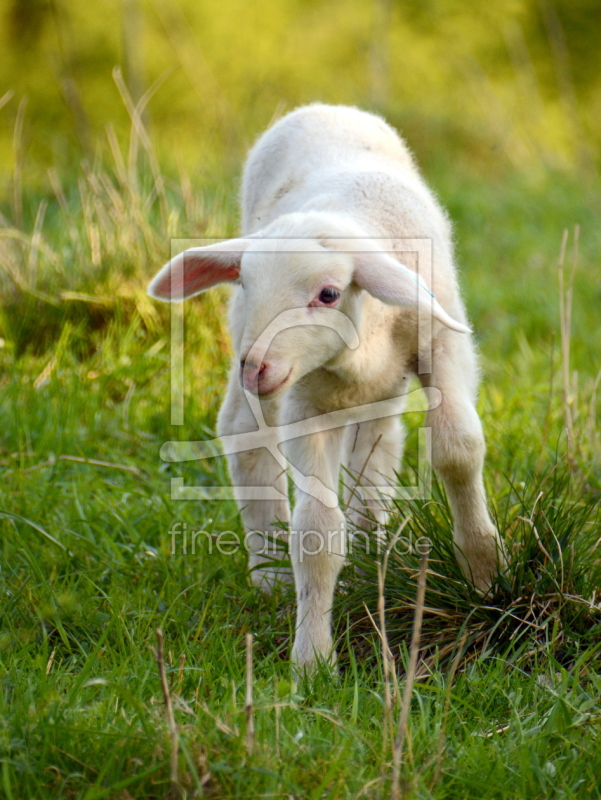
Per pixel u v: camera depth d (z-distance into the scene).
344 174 7.43
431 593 6.60
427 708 5.33
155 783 4.46
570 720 5.25
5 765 4.39
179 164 13.66
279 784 4.52
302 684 5.80
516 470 8.45
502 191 19.25
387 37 30.12
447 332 6.90
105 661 6.02
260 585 7.24
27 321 11.23
